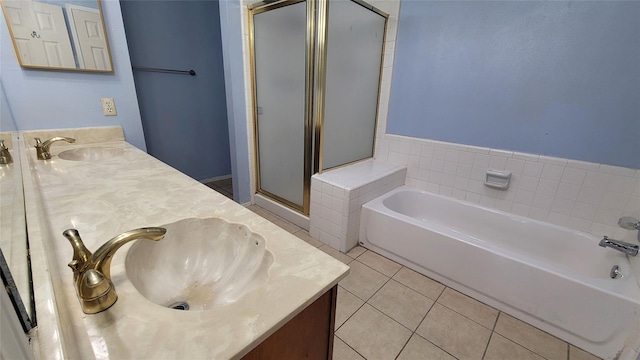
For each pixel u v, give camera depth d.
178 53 2.90
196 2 2.91
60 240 0.74
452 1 1.95
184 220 0.89
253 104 2.59
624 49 1.47
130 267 0.69
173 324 0.49
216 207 1.00
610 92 1.54
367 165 2.52
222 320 0.51
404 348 1.34
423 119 2.30
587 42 1.55
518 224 1.93
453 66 2.05
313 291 0.60
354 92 2.30
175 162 3.19
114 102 1.97
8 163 0.97
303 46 2.06
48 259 0.56
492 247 1.57
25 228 0.67
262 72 2.44
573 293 1.32
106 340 0.45
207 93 3.24
